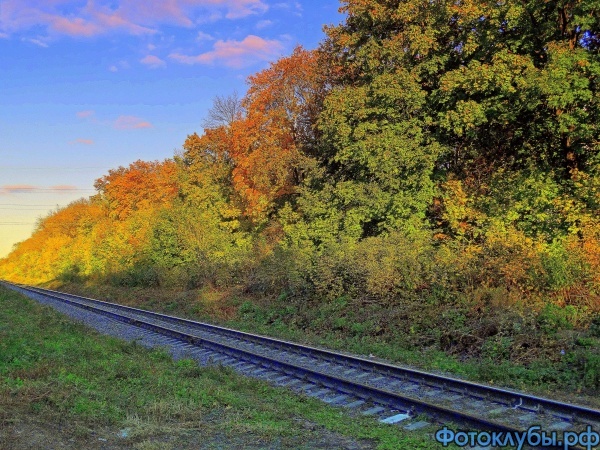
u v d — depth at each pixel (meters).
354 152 23.70
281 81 32.97
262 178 31.22
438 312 15.90
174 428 7.64
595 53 18.97
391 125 22.83
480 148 23.78
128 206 62.38
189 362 13.66
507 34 21.08
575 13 18.17
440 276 17.02
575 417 7.77
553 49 17.86
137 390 9.92
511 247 16.42
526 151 21.73
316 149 32.28
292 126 33.31
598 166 17.42
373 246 20.48
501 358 12.69
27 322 21.41
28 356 12.48
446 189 22.14
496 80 18.98
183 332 19.67
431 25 22.73
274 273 25.86
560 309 13.88
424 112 23.23
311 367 12.87
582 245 15.90
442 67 22.75
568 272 14.84
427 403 8.45
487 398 9.17
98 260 61.62
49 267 89.31
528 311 14.03
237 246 35.19
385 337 16.17
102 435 7.18
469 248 17.81
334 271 21.16
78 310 30.39
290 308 21.78
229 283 31.17
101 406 8.40
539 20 19.97
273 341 16.20
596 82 17.59
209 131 41.41
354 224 23.92
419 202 21.83
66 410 8.08
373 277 18.89
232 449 6.93
